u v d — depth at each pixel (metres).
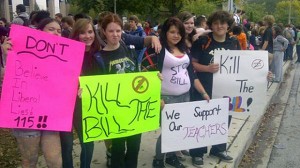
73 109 2.90
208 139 3.81
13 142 5.08
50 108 2.84
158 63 3.51
